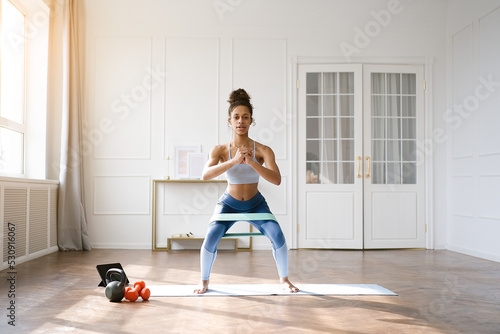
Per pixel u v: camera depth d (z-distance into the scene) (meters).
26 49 5.71
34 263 4.71
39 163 5.71
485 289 3.54
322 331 2.41
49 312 2.76
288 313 2.76
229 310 2.83
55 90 5.93
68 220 5.80
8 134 5.27
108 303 3.00
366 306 2.96
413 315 2.74
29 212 4.93
